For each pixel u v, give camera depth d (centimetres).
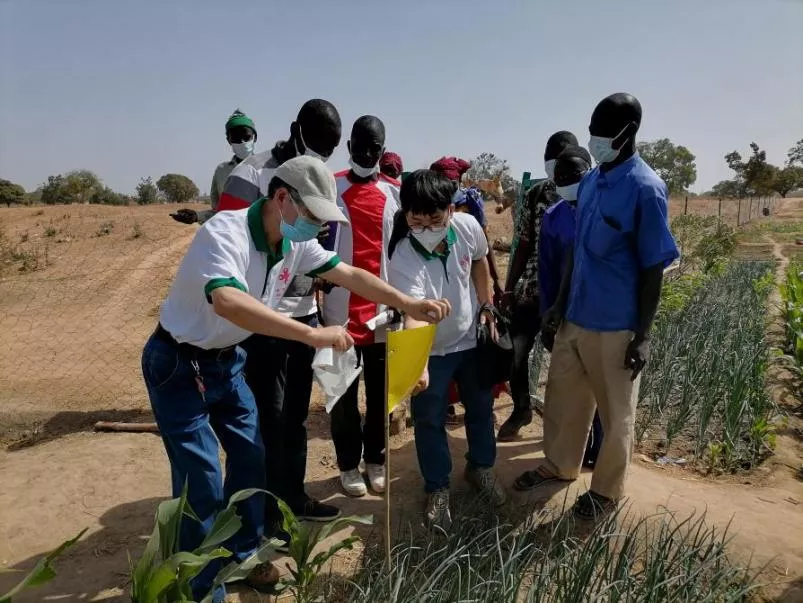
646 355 296
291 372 311
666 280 730
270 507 314
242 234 228
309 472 397
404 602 233
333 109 301
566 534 277
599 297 304
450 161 402
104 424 474
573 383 331
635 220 291
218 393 250
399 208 356
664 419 471
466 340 323
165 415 241
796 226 3100
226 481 265
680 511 326
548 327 341
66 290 1088
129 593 279
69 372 659
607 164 301
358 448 362
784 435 457
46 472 387
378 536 316
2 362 699
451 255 314
